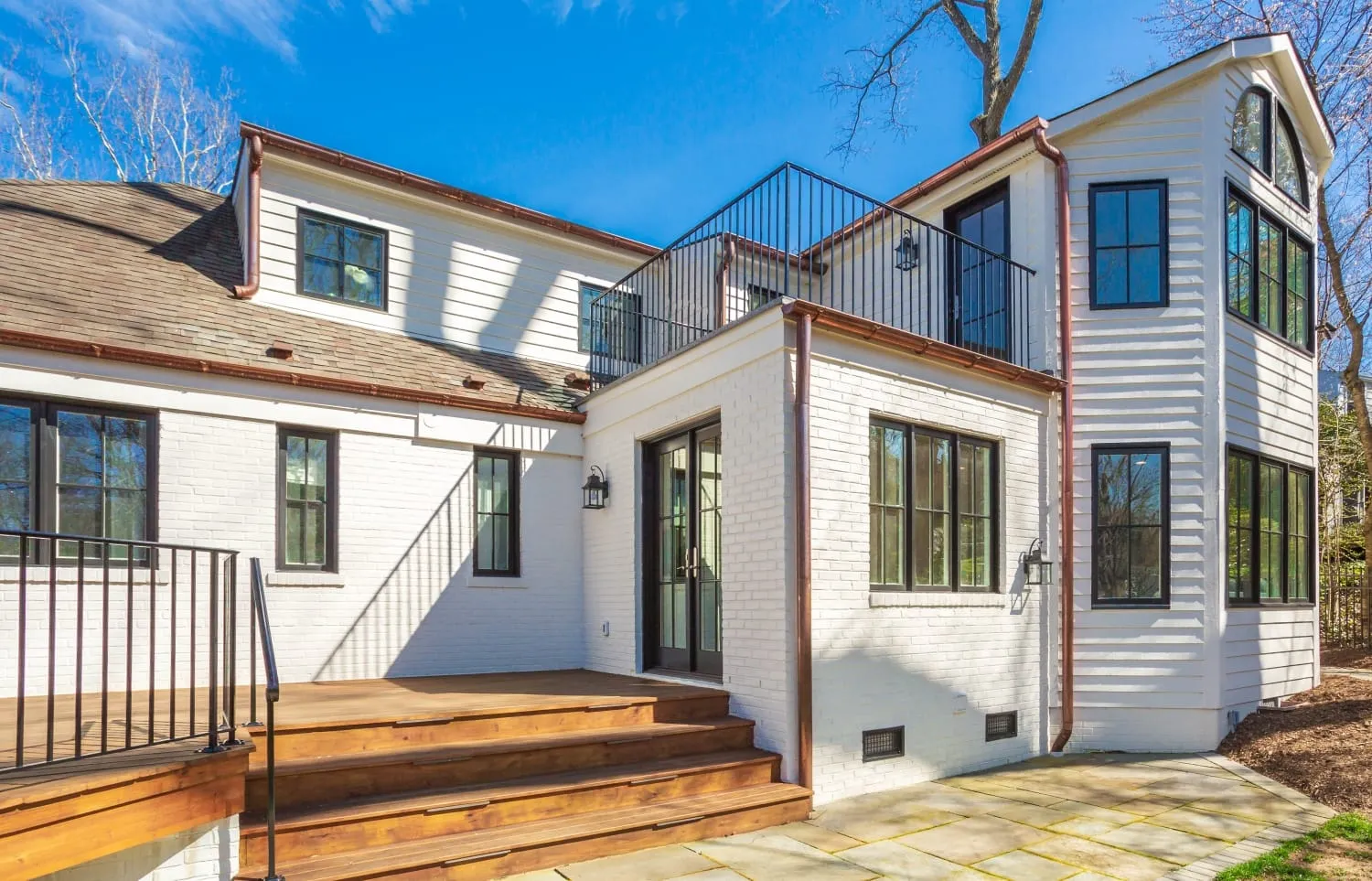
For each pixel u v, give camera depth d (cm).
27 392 615
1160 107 841
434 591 801
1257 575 859
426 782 486
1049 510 800
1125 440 811
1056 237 831
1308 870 452
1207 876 451
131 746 384
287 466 742
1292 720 779
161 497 670
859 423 646
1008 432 772
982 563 750
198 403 691
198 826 393
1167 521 798
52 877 362
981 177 885
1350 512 1875
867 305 1041
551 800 491
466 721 536
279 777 443
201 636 686
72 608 630
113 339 658
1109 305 826
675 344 986
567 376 977
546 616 863
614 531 832
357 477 769
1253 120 914
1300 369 970
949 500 728
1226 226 839
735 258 1004
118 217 855
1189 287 820
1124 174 838
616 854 476
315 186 862
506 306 973
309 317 836
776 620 598
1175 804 591
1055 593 789
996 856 481
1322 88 1159
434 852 430
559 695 626
